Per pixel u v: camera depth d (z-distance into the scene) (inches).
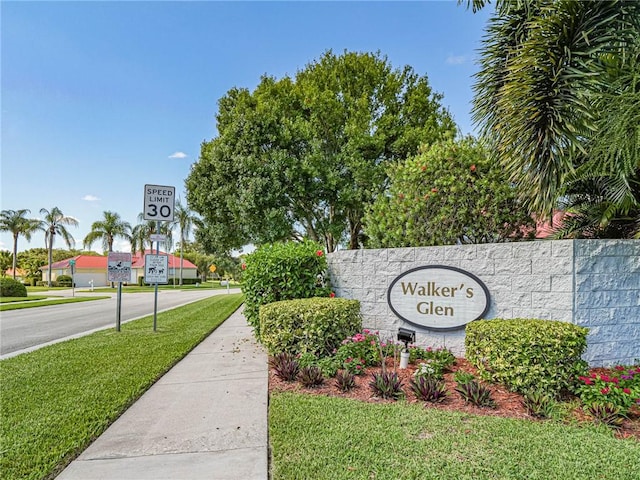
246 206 500.4
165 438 118.9
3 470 98.7
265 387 170.1
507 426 120.0
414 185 249.1
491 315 198.5
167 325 380.8
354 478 91.7
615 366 178.1
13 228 1680.6
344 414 131.9
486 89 216.4
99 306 678.5
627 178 193.5
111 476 95.9
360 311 240.1
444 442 109.5
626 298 185.0
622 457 99.9
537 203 188.5
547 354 139.9
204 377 189.5
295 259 248.2
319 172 521.7
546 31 173.6
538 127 181.8
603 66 171.5
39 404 147.6
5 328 394.9
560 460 98.9
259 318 239.3
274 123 528.4
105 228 1749.5
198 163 619.2
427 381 148.3
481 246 203.9
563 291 179.9
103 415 136.3
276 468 96.9
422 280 219.5
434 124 581.3
